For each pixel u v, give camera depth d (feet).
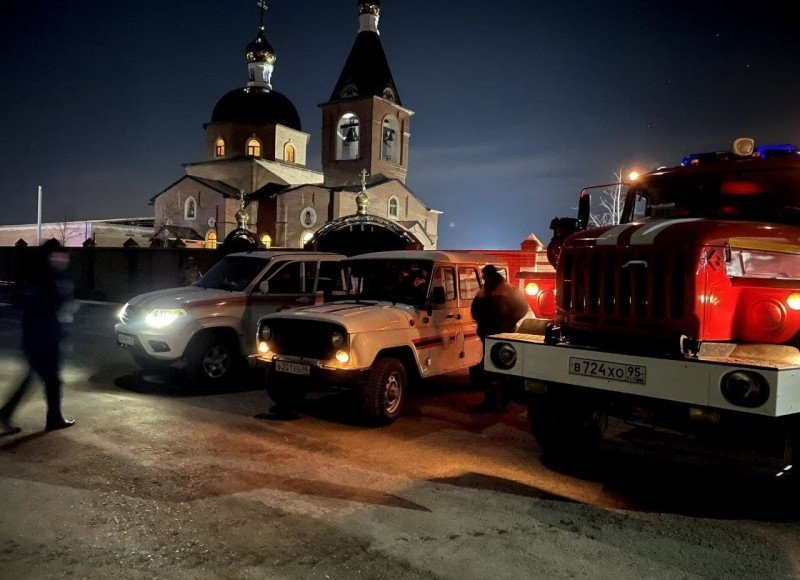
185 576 11.60
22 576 11.46
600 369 15.39
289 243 165.27
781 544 13.62
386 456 19.12
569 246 17.21
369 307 24.03
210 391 27.96
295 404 25.17
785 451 14.79
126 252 83.66
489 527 14.12
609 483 17.17
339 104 169.89
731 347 14.66
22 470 17.07
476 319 25.23
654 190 21.58
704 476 17.80
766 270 16.42
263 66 191.52
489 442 20.85
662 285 15.19
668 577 12.05
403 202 174.81
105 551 12.51
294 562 12.22
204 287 31.94
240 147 182.39
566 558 12.73
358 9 174.91
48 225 194.29
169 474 16.98
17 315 56.03
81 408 24.09
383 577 11.74
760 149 20.66
